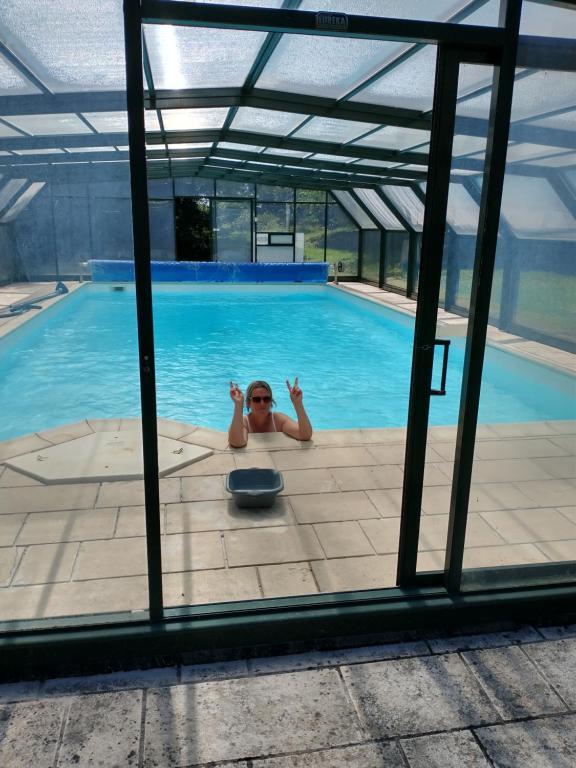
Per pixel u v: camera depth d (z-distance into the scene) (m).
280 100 6.68
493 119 2.20
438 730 2.09
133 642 2.34
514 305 2.62
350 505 3.49
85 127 2.25
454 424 2.96
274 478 3.62
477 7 3.30
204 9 1.96
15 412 2.97
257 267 15.67
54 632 2.32
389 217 14.02
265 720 2.11
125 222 2.46
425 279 2.34
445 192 2.27
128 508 2.83
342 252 16.97
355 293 14.08
